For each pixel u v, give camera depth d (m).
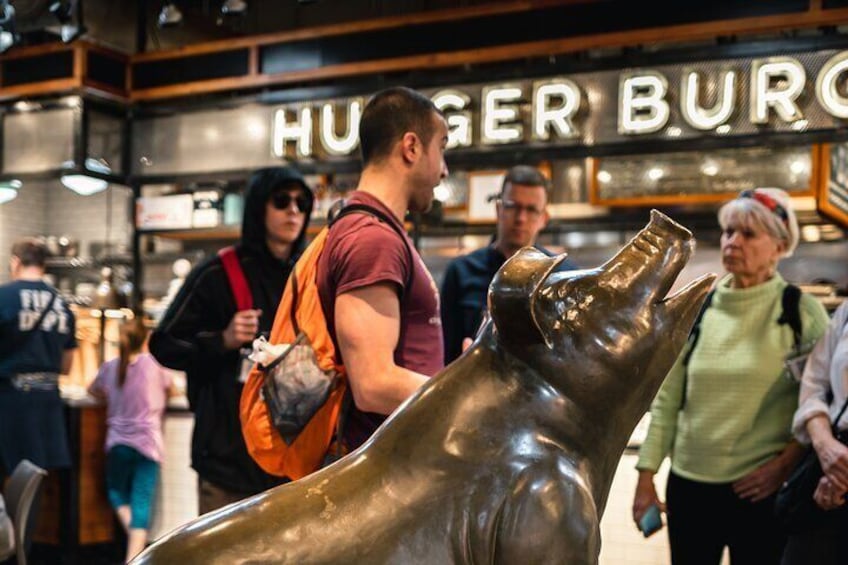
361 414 1.89
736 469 2.97
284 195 3.24
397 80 5.99
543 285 1.12
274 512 1.02
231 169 6.49
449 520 1.03
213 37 8.08
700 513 3.03
